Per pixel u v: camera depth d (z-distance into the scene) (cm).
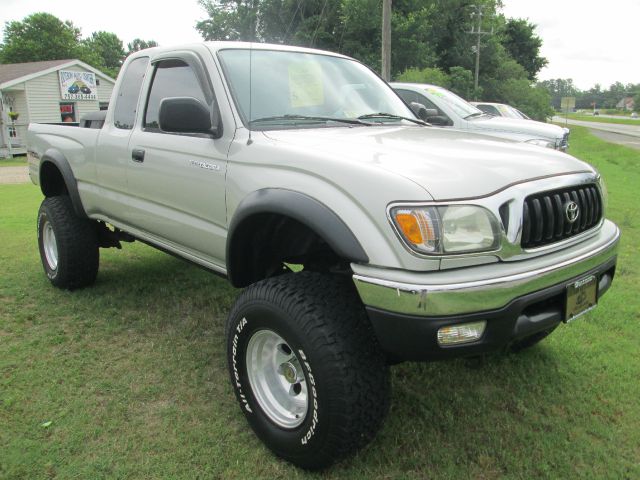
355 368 227
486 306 211
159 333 392
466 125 835
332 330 228
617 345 375
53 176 484
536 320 233
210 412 296
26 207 952
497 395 314
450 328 209
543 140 780
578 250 252
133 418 288
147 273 522
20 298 453
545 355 359
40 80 2516
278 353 265
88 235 451
